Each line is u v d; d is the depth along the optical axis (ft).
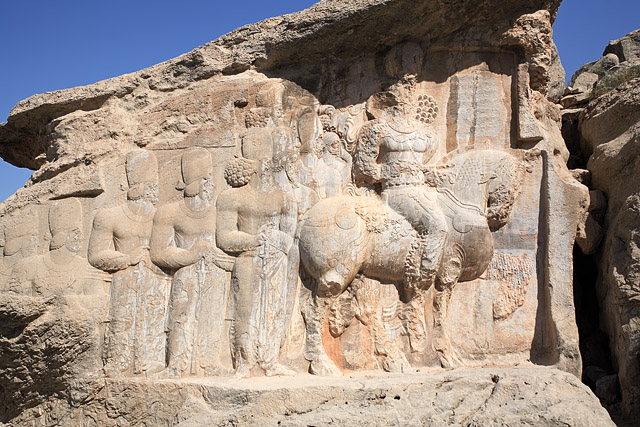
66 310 19.38
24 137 25.17
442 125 19.79
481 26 19.44
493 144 19.53
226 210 19.83
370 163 19.48
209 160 20.33
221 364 19.08
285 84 20.45
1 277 20.47
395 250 18.79
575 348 17.87
